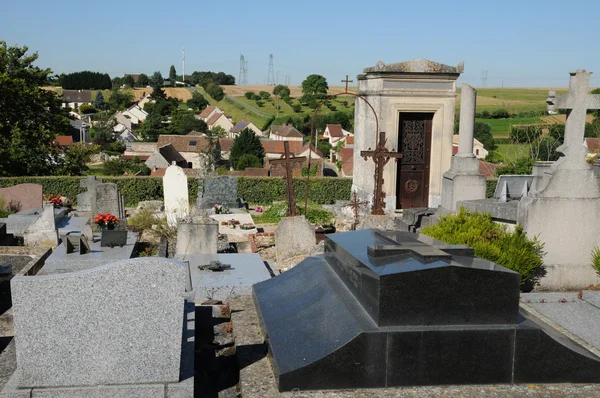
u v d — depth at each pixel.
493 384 5.64
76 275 5.29
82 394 5.32
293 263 14.06
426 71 19.92
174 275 5.37
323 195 31.77
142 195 31.53
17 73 38.06
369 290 5.84
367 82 20.91
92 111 175.88
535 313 8.08
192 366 5.71
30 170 36.88
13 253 14.24
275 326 6.38
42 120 39.31
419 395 5.42
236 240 19.16
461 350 5.57
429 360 5.55
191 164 90.88
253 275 12.16
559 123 50.19
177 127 131.62
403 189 21.16
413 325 5.62
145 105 164.12
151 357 5.43
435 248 6.46
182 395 5.41
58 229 18.53
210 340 7.04
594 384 5.69
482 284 5.67
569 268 10.22
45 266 12.97
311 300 6.76
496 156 60.03
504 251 9.56
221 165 88.38
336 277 7.20
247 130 88.81
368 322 5.68
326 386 5.46
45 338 5.31
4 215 21.06
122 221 18.39
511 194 16.02
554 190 10.22
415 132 20.91
